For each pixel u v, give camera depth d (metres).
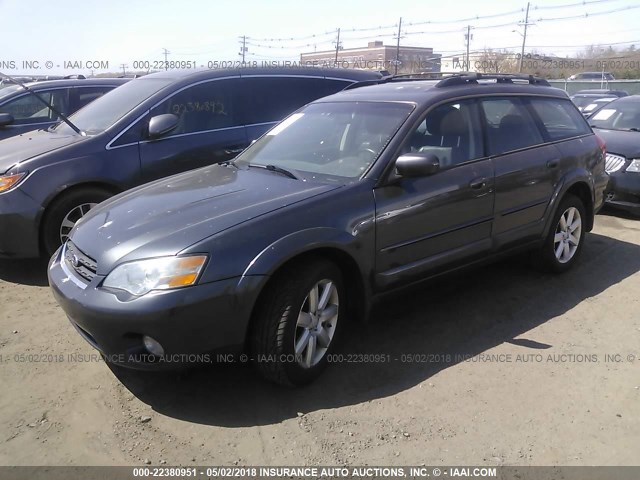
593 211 5.37
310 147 4.20
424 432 2.96
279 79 6.57
